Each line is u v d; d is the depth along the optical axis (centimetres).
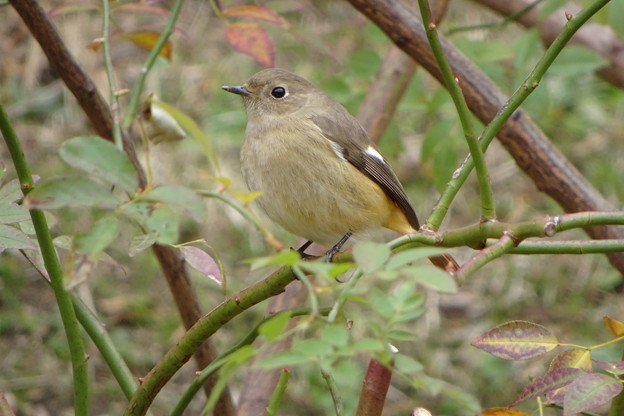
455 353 1388
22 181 531
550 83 1633
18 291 1378
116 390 1277
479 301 1481
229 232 1491
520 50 1037
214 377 802
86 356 557
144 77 706
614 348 1354
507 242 497
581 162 1612
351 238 943
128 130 725
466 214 1559
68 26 1577
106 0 720
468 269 488
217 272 528
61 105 1593
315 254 1019
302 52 1642
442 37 916
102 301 1392
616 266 921
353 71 1075
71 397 1274
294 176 902
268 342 369
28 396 1264
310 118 921
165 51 855
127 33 842
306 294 926
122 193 776
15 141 522
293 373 1297
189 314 855
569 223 493
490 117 914
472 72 917
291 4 973
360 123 998
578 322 1434
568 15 559
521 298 1479
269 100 938
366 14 916
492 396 1321
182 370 1341
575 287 1484
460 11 1683
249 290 530
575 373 498
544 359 1352
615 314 1439
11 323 1338
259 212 1490
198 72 1641
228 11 755
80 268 387
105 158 391
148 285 1433
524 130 908
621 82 1234
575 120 1638
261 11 754
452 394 357
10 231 541
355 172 909
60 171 1491
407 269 363
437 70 917
